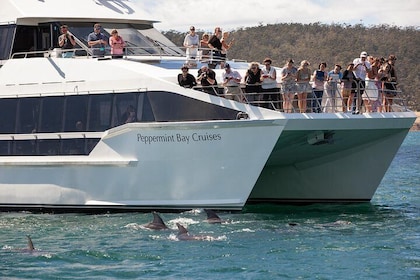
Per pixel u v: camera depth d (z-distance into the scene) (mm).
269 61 69062
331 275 52281
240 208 67750
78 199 71062
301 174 77625
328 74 72750
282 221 68125
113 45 73062
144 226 64875
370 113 70250
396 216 71375
